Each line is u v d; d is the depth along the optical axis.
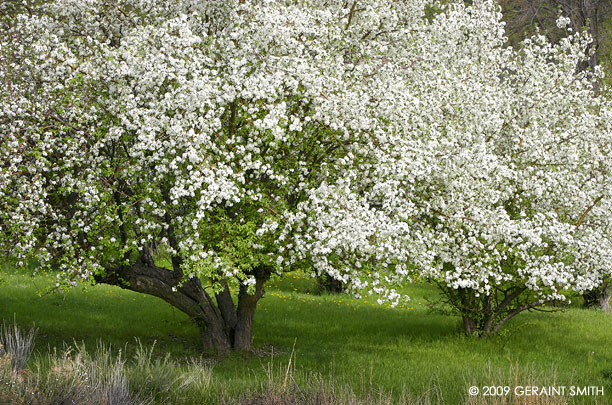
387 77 10.95
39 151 9.75
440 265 10.80
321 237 8.91
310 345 14.41
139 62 9.52
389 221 9.61
